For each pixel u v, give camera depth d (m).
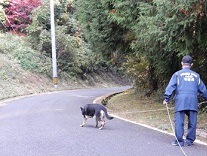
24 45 28.80
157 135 7.64
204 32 8.30
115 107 13.83
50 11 27.91
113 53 16.72
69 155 5.87
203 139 7.16
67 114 11.27
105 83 37.78
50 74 28.22
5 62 24.08
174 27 7.70
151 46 10.05
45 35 29.05
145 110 12.44
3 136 7.51
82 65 33.62
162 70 12.06
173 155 5.84
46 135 7.61
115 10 11.73
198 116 10.30
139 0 10.26
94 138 7.32
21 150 6.23
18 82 22.84
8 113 11.59
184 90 6.50
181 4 7.25
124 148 6.37
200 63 10.59
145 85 18.08
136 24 10.41
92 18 15.18
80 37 34.91
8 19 30.02
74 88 29.98
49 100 16.78
